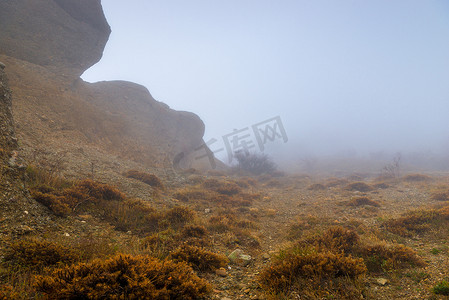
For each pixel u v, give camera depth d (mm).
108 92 29094
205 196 13734
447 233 6883
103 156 16781
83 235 5820
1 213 4965
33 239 4395
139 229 7008
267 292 3672
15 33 22531
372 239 6590
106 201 8430
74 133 18000
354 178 24641
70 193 7715
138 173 14203
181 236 6621
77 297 2809
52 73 22688
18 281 3346
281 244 6922
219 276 4582
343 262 4121
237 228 8117
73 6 27141
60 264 3768
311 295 3461
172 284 3338
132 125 26703
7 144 6766
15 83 17797
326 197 15203
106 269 3225
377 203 11953
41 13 25000
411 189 15906
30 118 15422
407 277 4176
